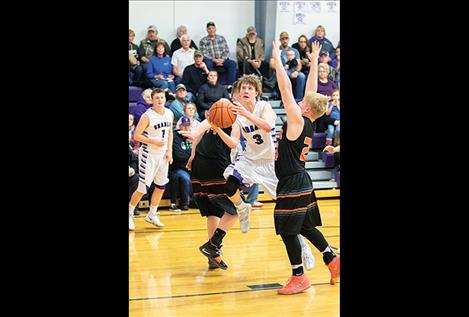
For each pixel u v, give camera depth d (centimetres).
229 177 651
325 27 1559
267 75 1489
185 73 1370
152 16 1478
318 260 739
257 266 706
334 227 956
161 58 1367
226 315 527
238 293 596
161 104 949
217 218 691
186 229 971
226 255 764
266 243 839
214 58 1448
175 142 1184
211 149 675
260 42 1480
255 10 1541
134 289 613
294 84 1434
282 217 582
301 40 1480
